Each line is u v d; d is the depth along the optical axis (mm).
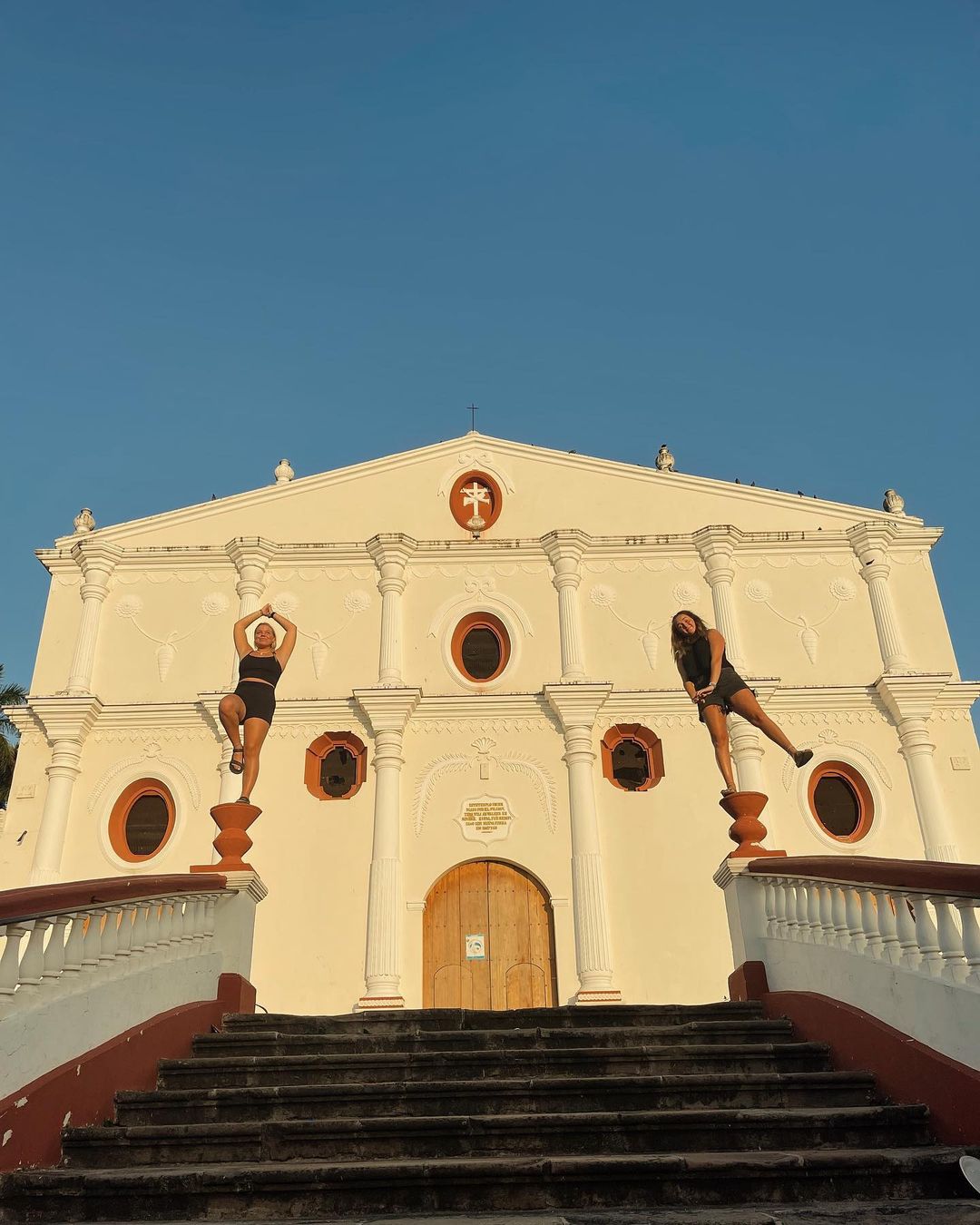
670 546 21453
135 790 19250
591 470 22469
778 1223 4820
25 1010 6867
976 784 18969
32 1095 6562
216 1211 5777
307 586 21172
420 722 19688
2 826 18812
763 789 18938
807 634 20672
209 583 21219
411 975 17516
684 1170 5805
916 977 7371
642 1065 8273
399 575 21000
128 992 8289
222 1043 8984
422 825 18812
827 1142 6672
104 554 21125
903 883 7508
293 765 19250
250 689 11742
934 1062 6836
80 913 7766
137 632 20719
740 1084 7539
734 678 11484
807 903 9547
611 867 18406
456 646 20812
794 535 21500
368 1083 7590
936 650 20484
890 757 19281
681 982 17391
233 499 22094
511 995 17562
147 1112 7492
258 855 18438
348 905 18031
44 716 19328
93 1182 5871
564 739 19422
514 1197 5789
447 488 22266
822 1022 8617
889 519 21609
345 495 22234
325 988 17359
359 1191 5820
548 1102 7457
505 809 18906
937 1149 6293
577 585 21062
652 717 19688
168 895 9297
